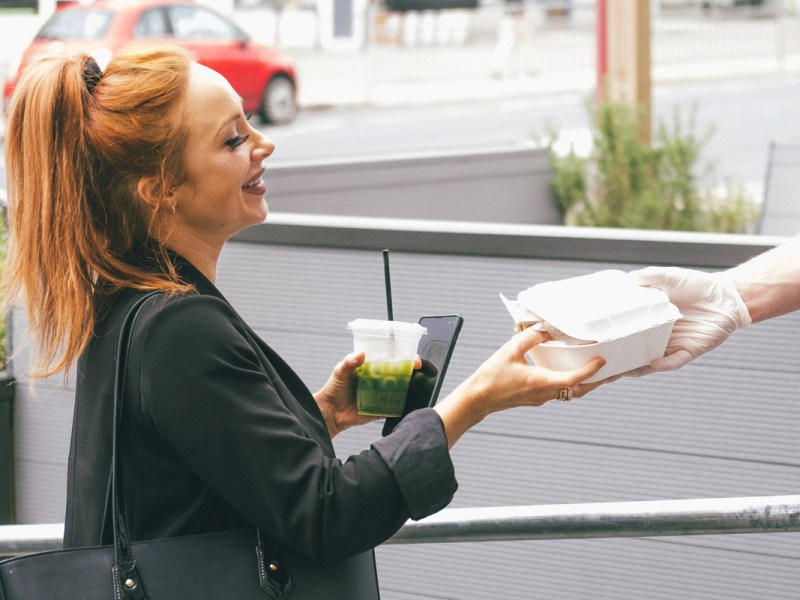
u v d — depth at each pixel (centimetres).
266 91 1858
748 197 822
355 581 171
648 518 195
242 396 162
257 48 1834
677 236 282
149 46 179
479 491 308
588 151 802
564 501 300
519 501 304
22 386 344
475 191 651
